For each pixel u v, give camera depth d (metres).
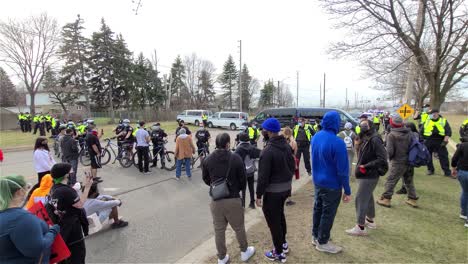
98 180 8.59
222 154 3.63
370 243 4.19
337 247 3.92
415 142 5.46
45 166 6.39
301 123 9.01
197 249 4.32
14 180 2.15
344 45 11.30
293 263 3.65
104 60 45.19
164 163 10.70
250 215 5.77
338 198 3.72
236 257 3.89
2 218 2.06
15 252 2.10
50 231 2.46
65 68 40.88
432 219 5.09
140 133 9.80
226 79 74.56
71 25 40.47
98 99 47.72
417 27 9.62
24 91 72.12
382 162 4.26
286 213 5.65
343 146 3.55
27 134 25.34
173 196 7.20
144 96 53.97
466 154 4.87
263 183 3.50
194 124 34.25
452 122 35.41
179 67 65.25
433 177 8.08
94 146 8.74
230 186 3.58
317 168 3.79
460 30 9.04
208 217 5.74
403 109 9.99
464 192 4.98
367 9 10.24
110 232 5.03
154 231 5.07
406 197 6.37
